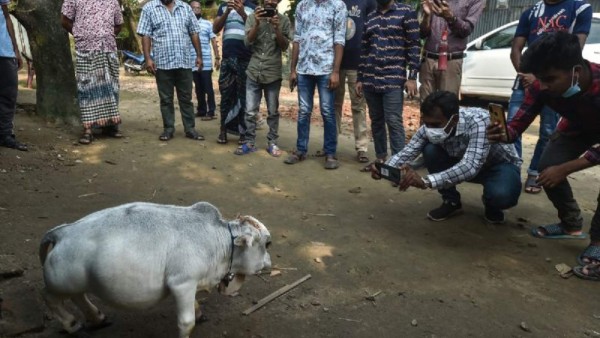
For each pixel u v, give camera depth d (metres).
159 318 2.67
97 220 2.14
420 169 5.63
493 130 3.37
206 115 7.91
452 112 3.63
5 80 5.12
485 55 9.54
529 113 3.45
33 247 3.24
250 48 5.73
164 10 5.98
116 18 6.12
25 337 2.43
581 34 4.40
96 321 2.50
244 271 2.47
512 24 9.26
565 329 2.77
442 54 5.15
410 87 5.07
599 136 3.33
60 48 6.36
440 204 4.59
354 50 5.74
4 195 4.09
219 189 4.71
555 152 3.54
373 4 5.83
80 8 5.70
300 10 5.40
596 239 3.41
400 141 5.22
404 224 4.11
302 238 3.75
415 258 3.51
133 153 5.68
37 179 4.58
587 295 3.12
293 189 4.83
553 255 3.63
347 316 2.80
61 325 2.52
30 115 6.73
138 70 13.89
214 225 2.36
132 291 2.09
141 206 2.25
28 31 6.28
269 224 3.97
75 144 5.84
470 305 2.96
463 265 3.44
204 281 2.31
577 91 2.91
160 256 2.12
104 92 5.97
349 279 3.20
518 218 4.29
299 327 2.68
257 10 5.40
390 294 3.05
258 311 2.81
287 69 13.42
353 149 6.52
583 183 5.37
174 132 6.60
